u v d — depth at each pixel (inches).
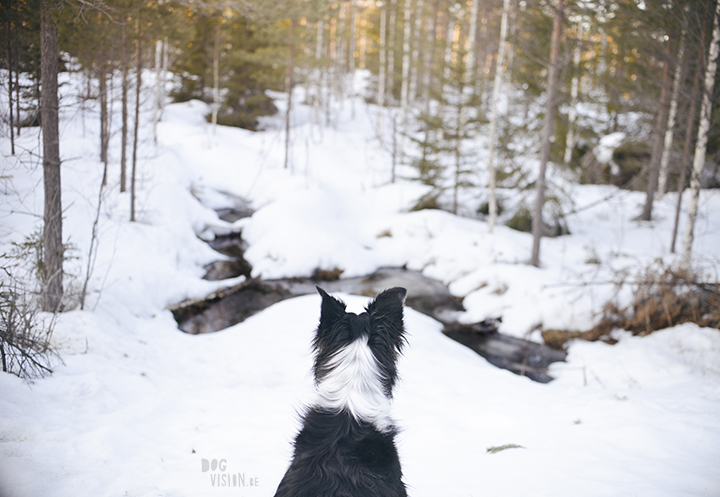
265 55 794.8
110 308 315.0
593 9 449.4
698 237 652.1
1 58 268.4
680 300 364.8
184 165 727.1
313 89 1290.6
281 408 186.5
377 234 661.3
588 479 113.6
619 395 212.2
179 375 232.5
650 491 102.0
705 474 114.0
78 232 419.2
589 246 601.6
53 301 256.8
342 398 76.4
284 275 530.9
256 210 714.8
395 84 1234.0
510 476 119.1
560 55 497.0
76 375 182.1
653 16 424.2
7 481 98.7
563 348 374.9
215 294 448.5
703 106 394.3
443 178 741.9
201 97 1051.9
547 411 188.4
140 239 454.0
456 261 564.4
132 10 349.1
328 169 854.5
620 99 660.7
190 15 509.7
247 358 272.1
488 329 416.5
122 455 123.7
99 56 432.5
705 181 781.9
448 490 109.3
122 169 518.0
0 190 340.5
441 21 1117.1
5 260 268.1
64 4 229.9
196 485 108.3
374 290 507.5
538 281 455.8
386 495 70.7
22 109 276.7
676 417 163.5
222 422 167.6
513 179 734.5
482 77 669.9
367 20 1238.9
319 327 84.6
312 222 627.5
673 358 307.6
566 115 612.1
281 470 122.7
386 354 81.0
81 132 605.0
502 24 560.7
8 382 154.6
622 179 843.4
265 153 859.4
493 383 243.8
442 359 285.3
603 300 405.1
